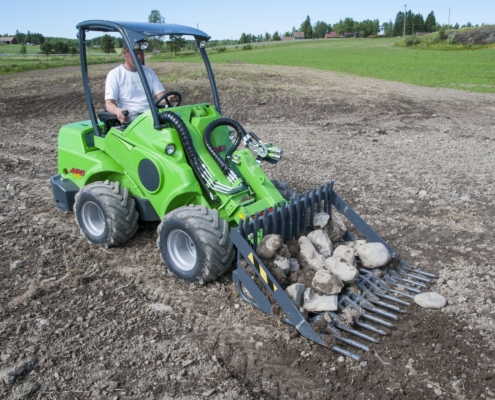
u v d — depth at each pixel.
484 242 5.06
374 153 8.94
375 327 3.56
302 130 11.45
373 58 43.22
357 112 14.37
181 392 2.91
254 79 23.22
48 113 13.86
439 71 29.27
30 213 5.66
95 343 3.33
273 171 7.57
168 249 4.06
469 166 7.97
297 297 3.51
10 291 3.98
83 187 4.63
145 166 4.21
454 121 12.91
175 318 3.64
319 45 74.19
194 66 30.23
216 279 4.04
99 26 4.27
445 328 3.57
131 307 3.77
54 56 59.78
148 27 4.16
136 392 2.90
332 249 4.17
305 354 3.27
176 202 4.11
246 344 3.37
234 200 3.98
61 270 4.34
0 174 7.26
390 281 4.15
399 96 18.00
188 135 4.01
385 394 2.93
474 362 3.22
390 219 5.65
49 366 3.10
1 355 3.19
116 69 4.80
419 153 8.96
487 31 56.72
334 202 4.60
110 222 4.44
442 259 4.69
